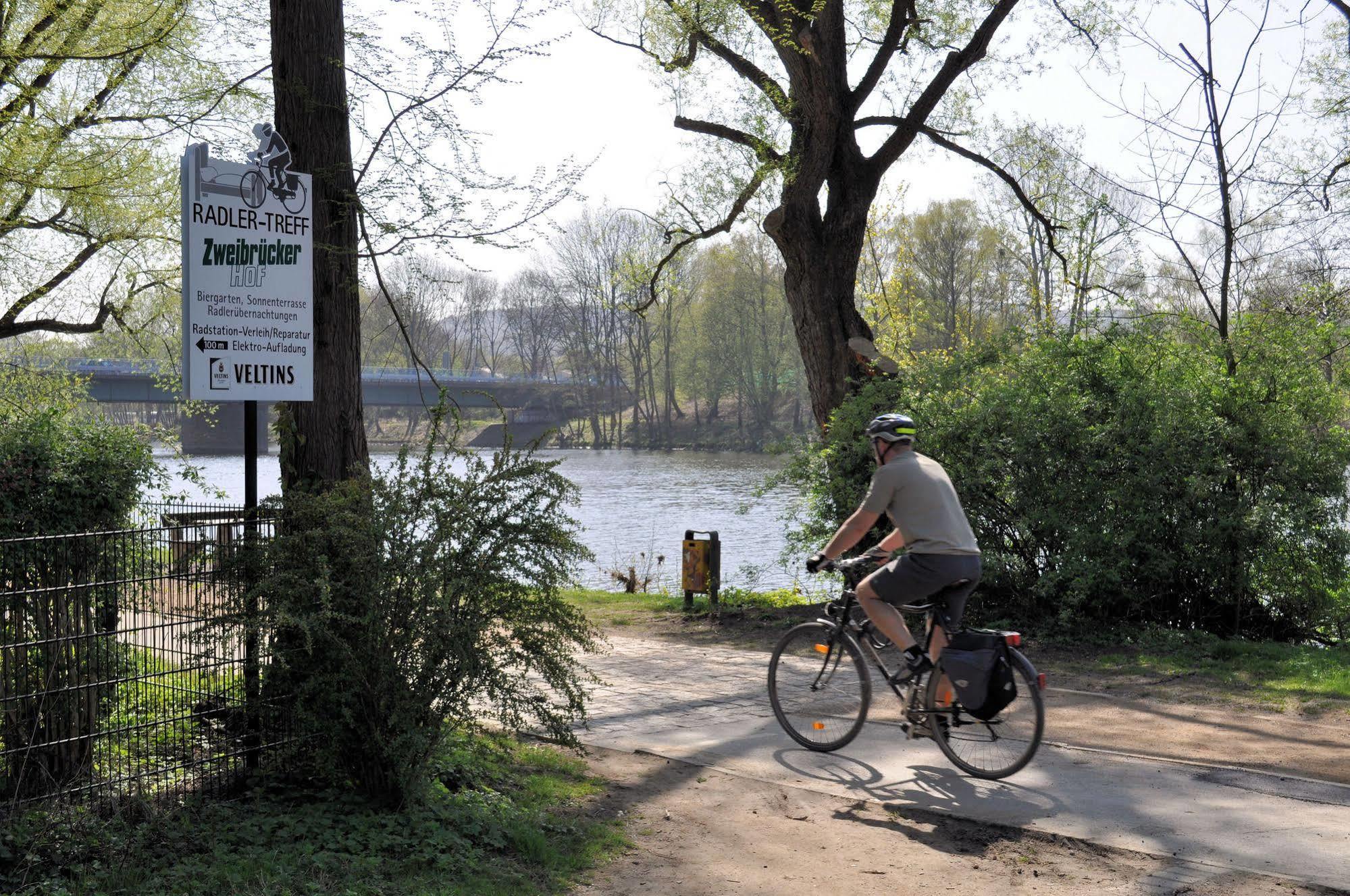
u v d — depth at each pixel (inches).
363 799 200.8
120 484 225.5
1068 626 408.5
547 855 181.0
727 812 208.8
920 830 197.6
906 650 239.5
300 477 235.8
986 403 439.8
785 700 263.3
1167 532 424.8
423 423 2819.9
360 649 195.2
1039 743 223.1
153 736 200.5
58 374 590.6
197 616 202.1
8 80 424.2
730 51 570.6
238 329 211.2
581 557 210.8
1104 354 451.2
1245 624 443.2
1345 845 184.1
